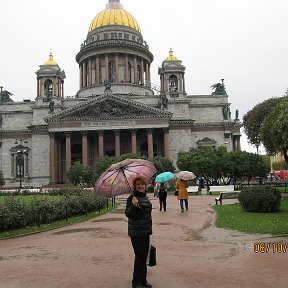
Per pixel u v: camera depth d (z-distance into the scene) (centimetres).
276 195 3316
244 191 3441
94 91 13112
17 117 12062
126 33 14088
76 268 1563
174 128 11594
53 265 1630
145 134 11619
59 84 12338
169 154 10900
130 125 10731
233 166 7975
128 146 11731
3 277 1452
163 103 11381
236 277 1374
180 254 1784
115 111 10769
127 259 1706
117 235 2419
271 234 2209
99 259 1720
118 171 1492
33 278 1427
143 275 1271
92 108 10838
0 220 2628
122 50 13438
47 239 2345
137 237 1268
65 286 1316
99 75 13388
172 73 12344
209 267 1526
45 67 12175
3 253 1939
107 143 11762
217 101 12288
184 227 2669
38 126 11569
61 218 3341
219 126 12006
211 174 7950
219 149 8656
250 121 8131
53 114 10862
